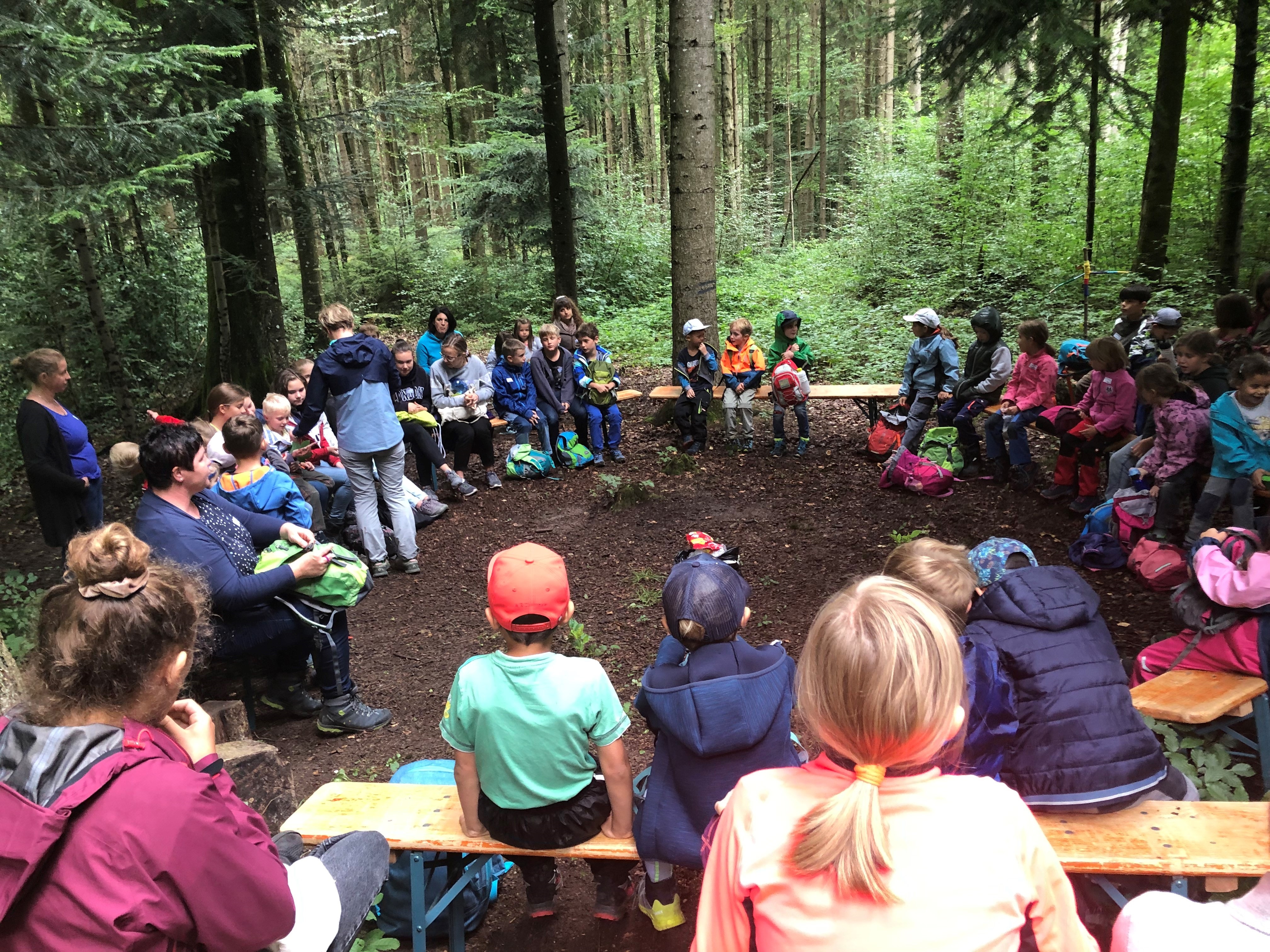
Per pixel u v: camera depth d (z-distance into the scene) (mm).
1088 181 9852
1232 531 3449
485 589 5918
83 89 6344
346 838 2330
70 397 11531
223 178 10266
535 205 16859
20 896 1315
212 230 9750
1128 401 5781
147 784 1375
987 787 1253
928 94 14102
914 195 14367
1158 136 9805
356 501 6156
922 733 1188
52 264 11367
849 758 1252
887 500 6738
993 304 11867
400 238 21516
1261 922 1435
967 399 6887
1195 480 5047
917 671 1180
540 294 18422
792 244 20656
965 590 2289
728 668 2344
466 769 2555
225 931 1436
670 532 6539
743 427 8617
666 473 7719
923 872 1152
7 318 11125
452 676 4840
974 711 2230
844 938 1146
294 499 4672
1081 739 2311
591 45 17859
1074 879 2707
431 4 21312
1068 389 6832
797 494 7047
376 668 4973
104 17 6102
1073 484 6254
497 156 16609
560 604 2500
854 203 16391
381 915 2941
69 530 6105
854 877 1118
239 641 3945
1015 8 7277
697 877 3080
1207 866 2283
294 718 4527
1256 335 5664
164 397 12461
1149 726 3486
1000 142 12078
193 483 3787
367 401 5930
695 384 8102
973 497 6613
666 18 23094
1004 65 8133
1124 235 11594
